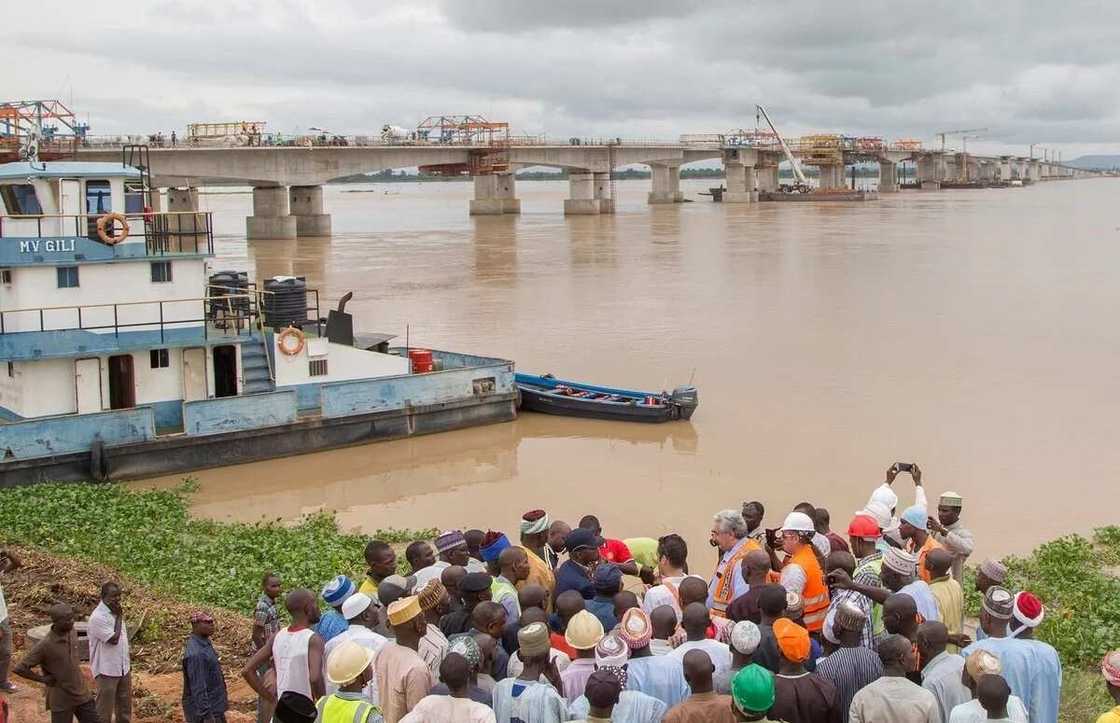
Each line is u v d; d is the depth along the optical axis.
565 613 11.64
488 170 165.50
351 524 27.39
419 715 9.23
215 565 21.83
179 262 31.95
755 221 153.88
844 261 92.31
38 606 17.62
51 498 27.14
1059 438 34.34
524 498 29.48
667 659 10.38
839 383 43.09
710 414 38.47
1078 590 20.56
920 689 9.47
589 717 9.31
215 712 12.21
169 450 31.38
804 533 12.95
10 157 57.91
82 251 30.48
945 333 55.09
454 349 51.34
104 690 12.49
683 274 82.81
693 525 26.59
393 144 153.00
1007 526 25.88
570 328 57.38
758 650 10.46
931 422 36.66
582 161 178.38
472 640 9.88
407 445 35.28
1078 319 59.25
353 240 123.75
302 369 34.72
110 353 31.05
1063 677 15.30
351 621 11.38
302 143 133.00
